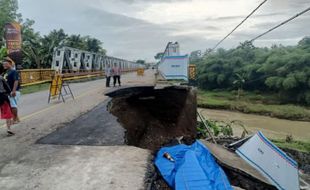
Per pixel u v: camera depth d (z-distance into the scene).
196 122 15.34
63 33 57.06
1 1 44.94
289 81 50.00
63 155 5.35
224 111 43.59
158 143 9.83
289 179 7.35
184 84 20.48
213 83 74.62
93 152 5.54
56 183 4.11
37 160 5.08
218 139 12.66
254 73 64.44
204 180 4.94
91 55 43.00
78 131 7.27
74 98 14.48
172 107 15.16
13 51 22.36
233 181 6.30
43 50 40.50
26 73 24.05
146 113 13.83
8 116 6.81
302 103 49.34
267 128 30.48
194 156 5.75
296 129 30.05
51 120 8.70
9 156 5.31
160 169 5.14
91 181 4.17
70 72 33.72
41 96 16.53
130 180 4.20
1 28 41.31
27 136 6.77
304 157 15.45
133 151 5.62
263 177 6.64
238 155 7.89
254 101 54.91
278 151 7.97
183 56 24.28
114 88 18.44
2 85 6.67
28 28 47.66
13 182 4.16
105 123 8.25
